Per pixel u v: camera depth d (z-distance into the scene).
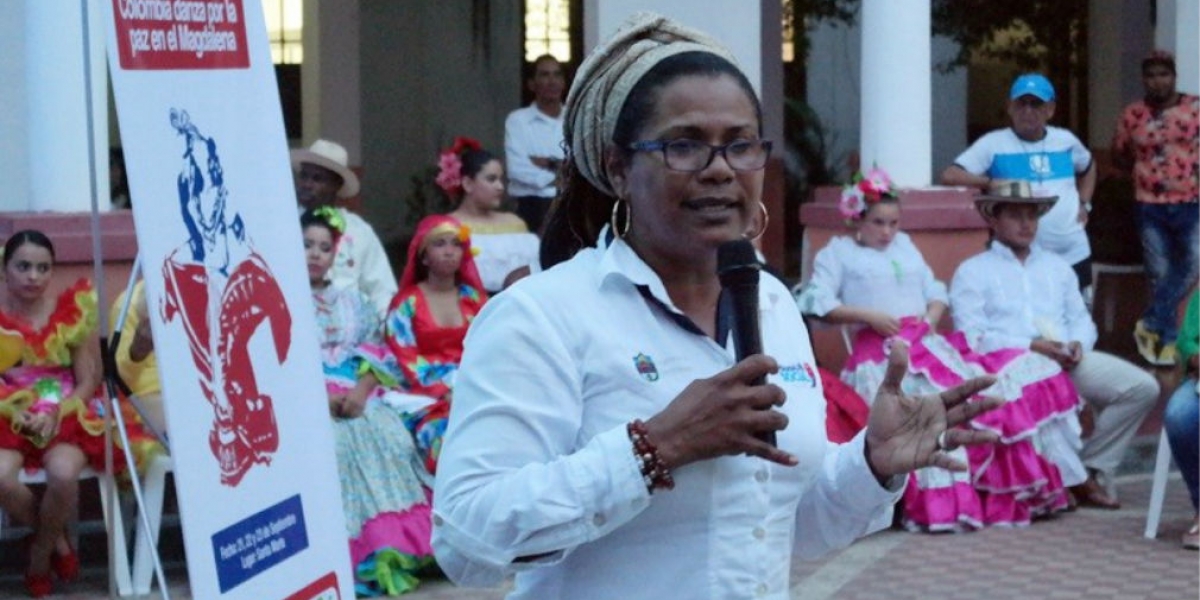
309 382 7.89
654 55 5.79
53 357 14.77
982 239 20.45
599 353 5.68
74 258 17.11
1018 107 20.72
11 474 14.29
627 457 5.39
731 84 5.72
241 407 7.25
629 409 5.68
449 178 18.52
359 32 30.05
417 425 15.31
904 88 20.56
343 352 15.52
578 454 5.47
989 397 6.05
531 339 5.65
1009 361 17.06
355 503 14.96
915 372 17.03
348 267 17.20
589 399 5.69
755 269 5.65
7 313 14.92
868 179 17.61
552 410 5.62
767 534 5.77
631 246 5.91
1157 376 23.25
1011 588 14.53
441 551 5.65
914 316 17.62
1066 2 32.62
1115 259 29.69
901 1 20.52
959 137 33.50
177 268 6.88
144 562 14.77
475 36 33.75
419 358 15.63
